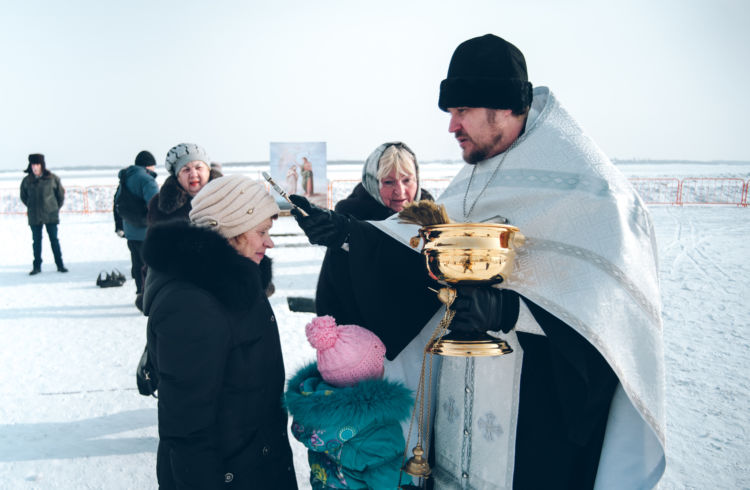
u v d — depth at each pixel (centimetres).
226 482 155
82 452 320
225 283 149
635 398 142
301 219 172
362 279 177
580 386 149
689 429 334
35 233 926
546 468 157
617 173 159
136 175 648
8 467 304
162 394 144
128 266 1011
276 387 169
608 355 138
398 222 183
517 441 159
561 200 152
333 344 172
